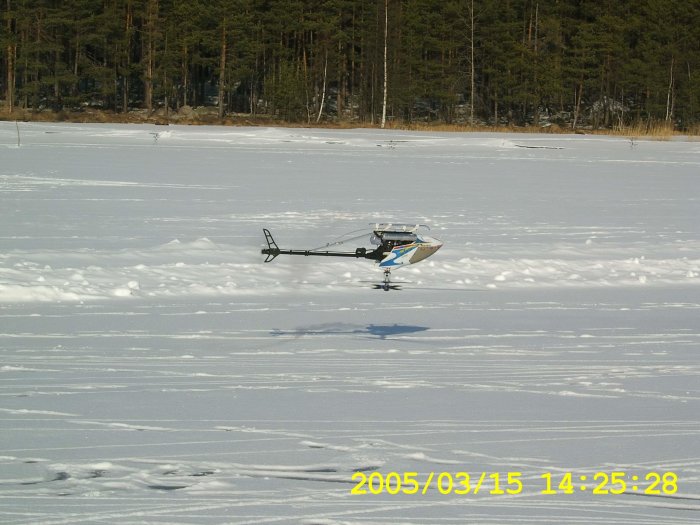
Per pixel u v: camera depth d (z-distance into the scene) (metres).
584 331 22.86
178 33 163.88
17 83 170.12
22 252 31.56
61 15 160.00
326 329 22.69
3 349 19.89
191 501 11.55
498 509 11.42
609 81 167.38
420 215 45.69
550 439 14.07
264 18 168.38
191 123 129.25
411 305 26.08
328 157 79.62
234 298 26.56
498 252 35.28
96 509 11.27
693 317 24.88
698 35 163.62
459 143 96.69
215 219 42.38
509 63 161.12
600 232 41.69
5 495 11.67
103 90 162.75
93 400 15.98
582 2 174.88
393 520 11.05
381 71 158.50
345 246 35.19
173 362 18.97
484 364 19.16
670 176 69.19
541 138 105.44
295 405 15.79
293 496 11.73
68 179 57.56
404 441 13.90
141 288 27.41
